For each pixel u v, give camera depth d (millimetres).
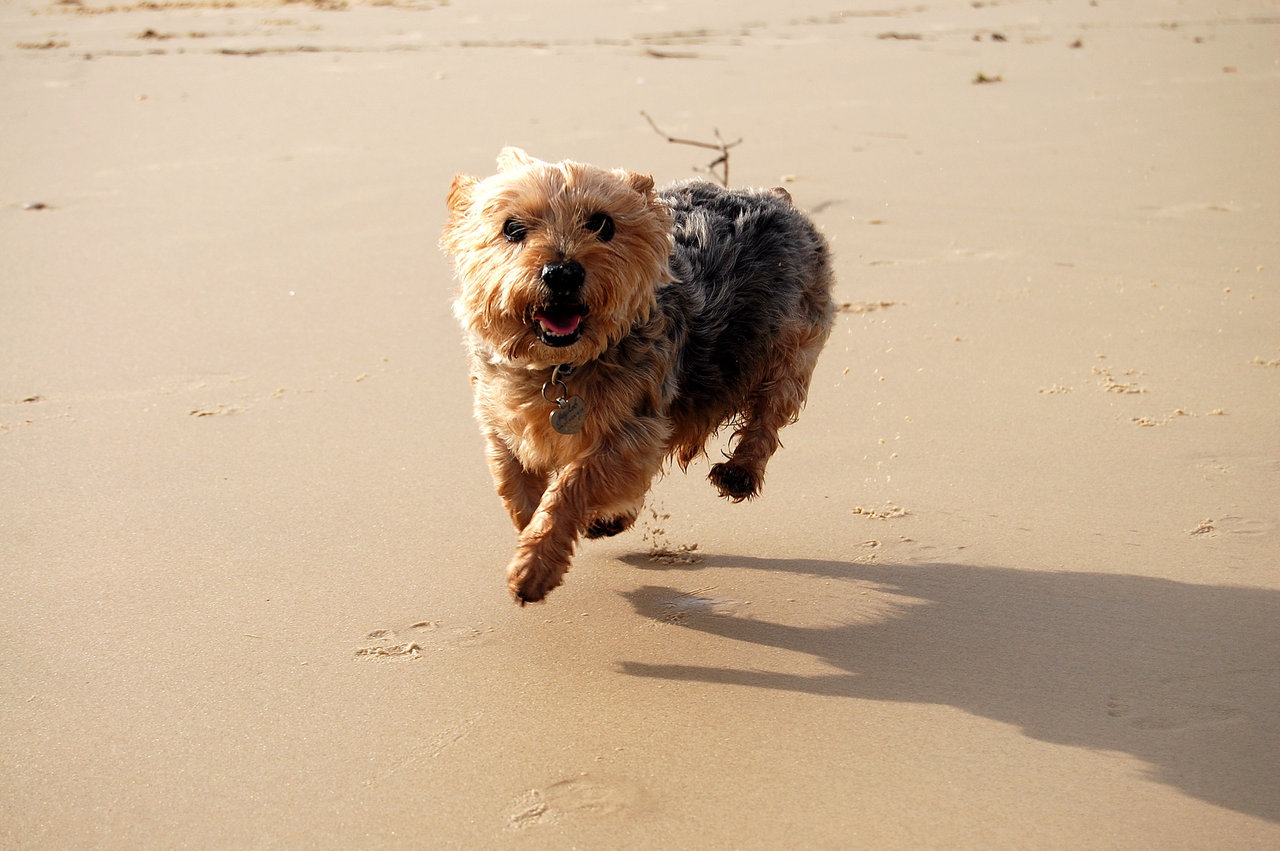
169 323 6527
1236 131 10602
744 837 2871
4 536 4379
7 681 3533
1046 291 6969
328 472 4938
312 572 4191
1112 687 3486
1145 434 5160
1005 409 5465
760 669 3643
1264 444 5008
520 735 3301
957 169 9555
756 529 4562
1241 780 3057
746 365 4469
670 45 15672
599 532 4480
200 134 10781
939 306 6777
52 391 5660
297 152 10156
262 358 6090
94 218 8383
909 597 4047
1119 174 9359
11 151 10148
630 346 3859
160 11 19047
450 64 14172
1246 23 17062
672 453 4496
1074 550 4289
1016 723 3324
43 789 3068
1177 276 7141
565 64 14148
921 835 2875
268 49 15234
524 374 3873
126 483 4809
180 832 2914
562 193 3652
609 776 3111
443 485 4836
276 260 7570
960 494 4723
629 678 3598
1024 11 18969
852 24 17656
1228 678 3506
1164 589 4012
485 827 2920
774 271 4594
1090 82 13008
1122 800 2990
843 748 3227
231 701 3453
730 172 9391
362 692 3508
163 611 3926
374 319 6629
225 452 5098
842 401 5602
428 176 9398
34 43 15562
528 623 3918
